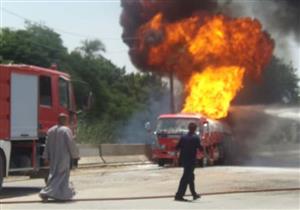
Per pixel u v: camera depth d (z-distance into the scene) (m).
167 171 28.67
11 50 61.53
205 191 19.67
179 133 33.72
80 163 33.09
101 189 20.38
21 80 19.53
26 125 19.61
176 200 17.12
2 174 18.80
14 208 15.23
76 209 15.02
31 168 19.81
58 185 16.80
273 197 17.95
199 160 32.72
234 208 15.36
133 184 22.22
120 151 37.50
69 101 21.47
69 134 17.05
